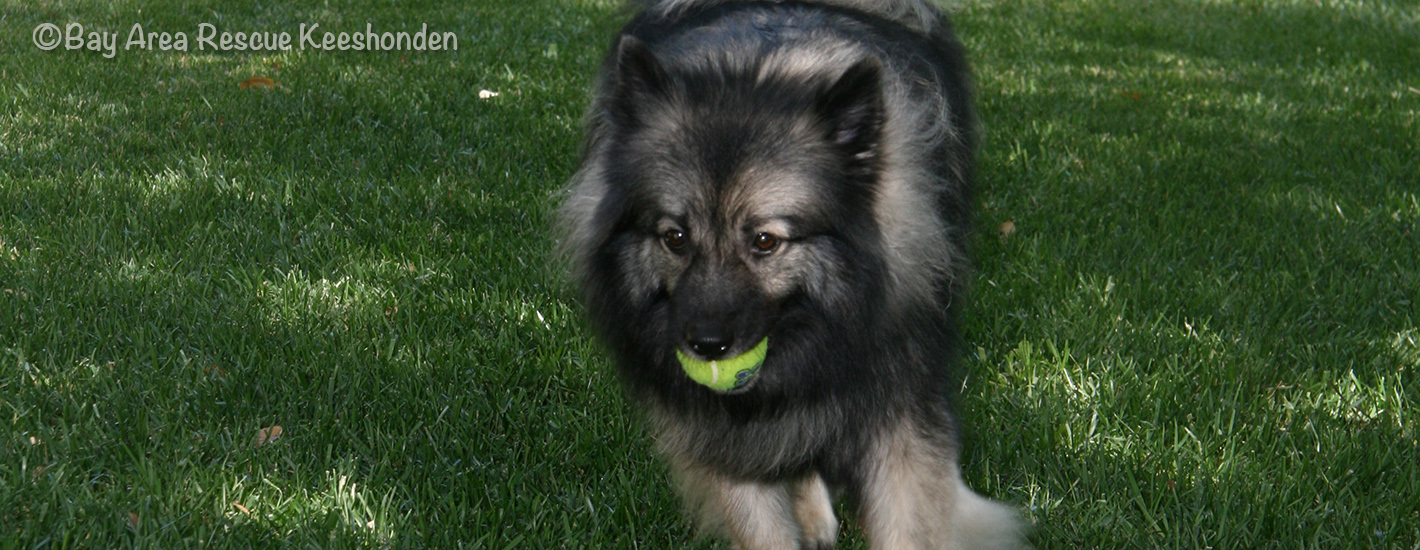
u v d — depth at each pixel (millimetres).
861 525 2047
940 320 2025
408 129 3254
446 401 2207
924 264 1981
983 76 4207
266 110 3324
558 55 4223
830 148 1932
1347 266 2590
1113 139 3412
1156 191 2949
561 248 2109
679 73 1976
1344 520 2023
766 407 1975
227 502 2027
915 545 1980
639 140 1959
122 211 2602
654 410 2033
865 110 1930
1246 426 2170
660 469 2123
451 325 2357
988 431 2170
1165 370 2277
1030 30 5305
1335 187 3023
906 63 2160
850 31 2170
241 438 2119
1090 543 2018
